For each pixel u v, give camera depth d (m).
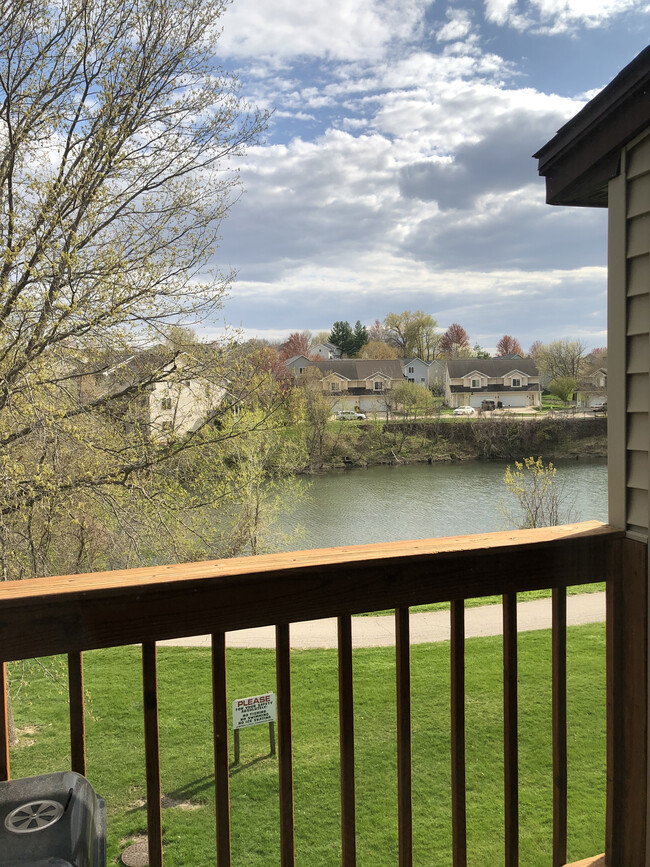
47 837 0.82
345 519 21.03
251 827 5.68
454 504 23.70
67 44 7.27
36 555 7.50
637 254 1.45
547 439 37.72
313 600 1.25
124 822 5.82
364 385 56.91
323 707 7.92
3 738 1.05
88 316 7.01
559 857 1.53
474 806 5.80
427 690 8.30
